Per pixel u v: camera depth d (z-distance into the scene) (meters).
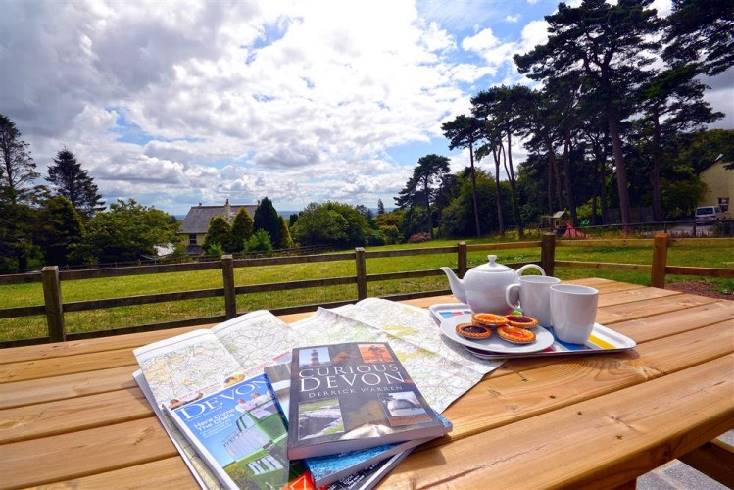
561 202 25.31
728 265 7.50
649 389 0.69
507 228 30.48
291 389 0.63
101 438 0.58
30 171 25.70
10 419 0.64
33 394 0.74
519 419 0.60
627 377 0.75
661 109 19.69
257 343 0.90
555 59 17.84
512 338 0.88
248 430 0.57
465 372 0.77
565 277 6.52
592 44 16.73
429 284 7.41
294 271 13.17
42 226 24.39
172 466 0.51
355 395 0.61
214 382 0.72
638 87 17.00
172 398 0.67
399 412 0.56
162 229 30.12
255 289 3.25
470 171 30.38
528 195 30.80
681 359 0.83
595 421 0.59
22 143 25.62
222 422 0.59
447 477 0.47
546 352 0.84
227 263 3.11
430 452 0.52
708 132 19.94
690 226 17.47
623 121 19.53
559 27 16.94
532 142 25.05
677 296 1.43
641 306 1.28
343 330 1.01
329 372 0.69
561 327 0.90
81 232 25.86
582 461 0.49
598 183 25.98
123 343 1.05
